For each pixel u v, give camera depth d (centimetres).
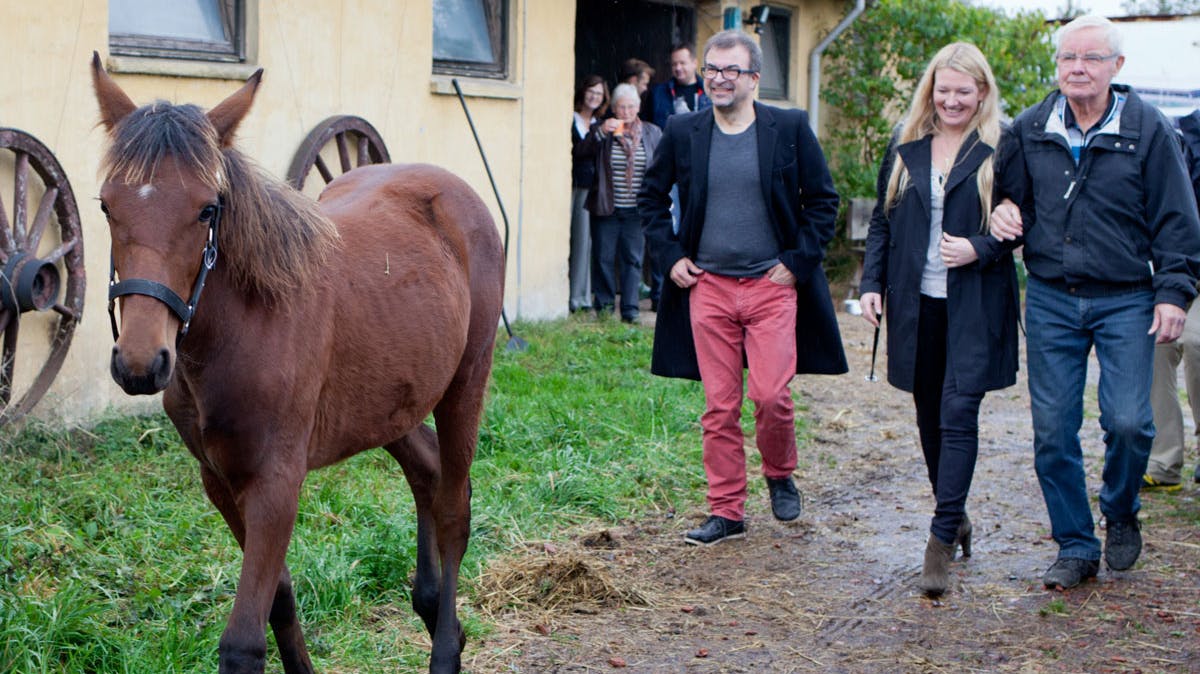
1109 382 414
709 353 471
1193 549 470
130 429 550
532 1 880
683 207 468
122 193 251
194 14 640
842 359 478
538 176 903
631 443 599
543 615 398
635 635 387
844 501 545
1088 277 409
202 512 448
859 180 1254
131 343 243
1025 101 1288
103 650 332
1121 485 423
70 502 445
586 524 493
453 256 368
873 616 409
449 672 345
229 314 271
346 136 730
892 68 1312
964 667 368
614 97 923
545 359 764
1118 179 401
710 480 484
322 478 496
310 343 290
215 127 272
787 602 420
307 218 293
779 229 459
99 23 567
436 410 376
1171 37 1123
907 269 429
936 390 445
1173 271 394
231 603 377
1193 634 391
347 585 392
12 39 527
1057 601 418
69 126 556
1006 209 413
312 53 698
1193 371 535
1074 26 399
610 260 946
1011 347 423
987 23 1289
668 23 1133
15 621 330
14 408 516
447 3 833
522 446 577
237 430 275
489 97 846
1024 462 617
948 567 426
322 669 349
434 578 367
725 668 364
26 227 527
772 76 1245
